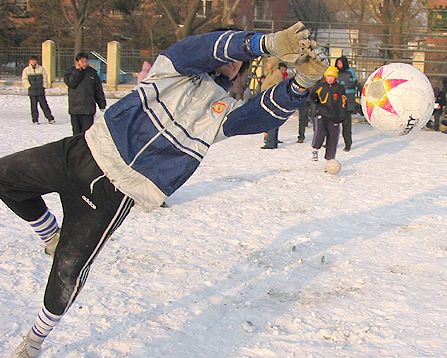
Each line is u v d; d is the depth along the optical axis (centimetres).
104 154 356
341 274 605
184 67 349
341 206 879
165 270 595
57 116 2058
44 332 382
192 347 450
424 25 3916
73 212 368
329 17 4781
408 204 904
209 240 697
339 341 467
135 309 505
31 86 1775
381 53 2625
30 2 5069
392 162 1293
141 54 3931
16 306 502
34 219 401
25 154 369
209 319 496
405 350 453
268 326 487
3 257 611
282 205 873
